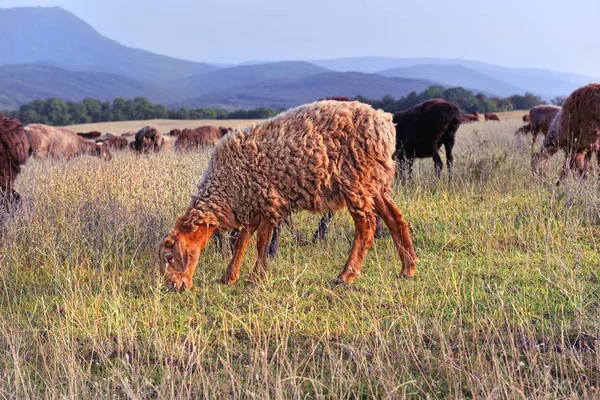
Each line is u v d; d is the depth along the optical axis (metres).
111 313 5.71
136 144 23.05
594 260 6.66
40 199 8.96
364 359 4.50
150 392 4.40
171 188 9.29
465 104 114.19
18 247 7.70
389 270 6.87
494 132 23.45
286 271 6.96
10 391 4.34
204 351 5.07
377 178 6.36
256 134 6.34
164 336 5.27
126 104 156.75
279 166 6.15
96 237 7.74
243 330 5.47
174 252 6.08
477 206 9.21
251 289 6.40
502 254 7.11
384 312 5.60
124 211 8.37
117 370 4.62
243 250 6.68
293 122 6.30
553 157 11.81
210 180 6.45
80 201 8.64
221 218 6.43
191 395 4.36
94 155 21.55
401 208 9.45
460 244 7.68
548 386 3.96
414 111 12.44
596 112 9.68
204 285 6.56
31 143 20.00
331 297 6.14
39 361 5.01
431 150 12.52
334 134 6.20
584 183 8.75
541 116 19.97
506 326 5.16
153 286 6.55
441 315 5.29
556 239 7.33
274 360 4.85
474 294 5.88
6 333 5.32
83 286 6.64
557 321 5.13
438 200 9.89
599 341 4.49
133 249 7.79
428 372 4.49
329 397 4.19
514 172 11.37
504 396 4.03
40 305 6.27
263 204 6.29
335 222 8.74
